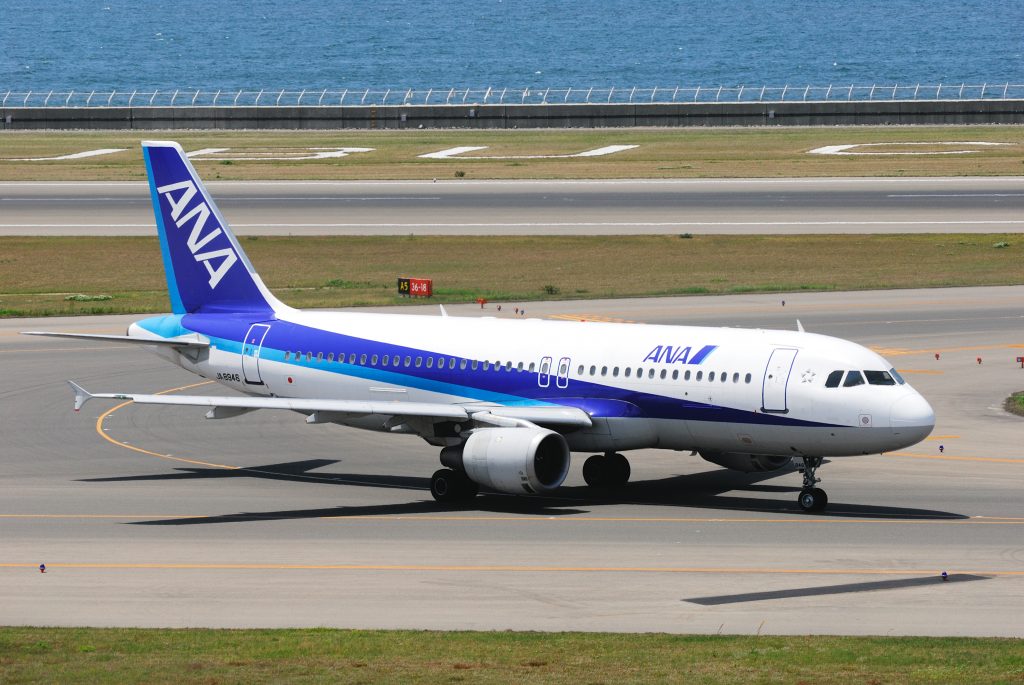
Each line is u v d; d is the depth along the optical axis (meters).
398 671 93.69
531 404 168.12
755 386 155.00
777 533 145.75
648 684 90.31
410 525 151.25
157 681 91.44
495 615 114.00
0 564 133.12
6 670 94.31
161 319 196.12
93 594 121.62
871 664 94.94
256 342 187.88
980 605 115.88
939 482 172.88
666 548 139.25
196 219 192.00
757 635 105.88
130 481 176.00
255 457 192.50
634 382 162.38
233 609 116.31
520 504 163.25
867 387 150.12
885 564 131.38
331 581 126.19
